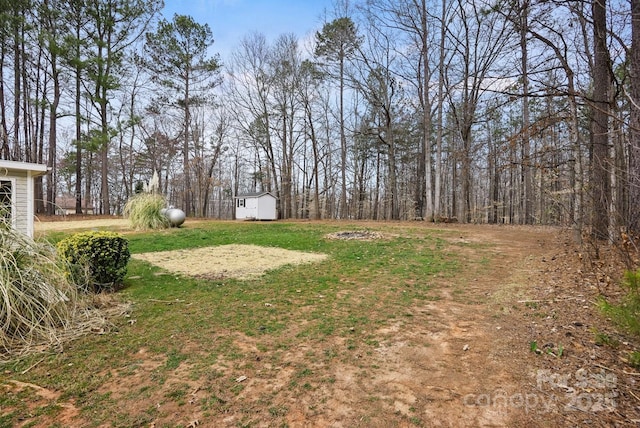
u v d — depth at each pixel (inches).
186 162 885.2
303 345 107.6
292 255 279.6
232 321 128.6
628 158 179.8
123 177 1086.4
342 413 72.8
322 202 1049.5
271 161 871.1
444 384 83.2
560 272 187.8
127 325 124.2
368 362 95.7
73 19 633.0
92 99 679.1
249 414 72.9
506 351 99.2
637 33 188.4
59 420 70.6
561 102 273.4
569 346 98.3
